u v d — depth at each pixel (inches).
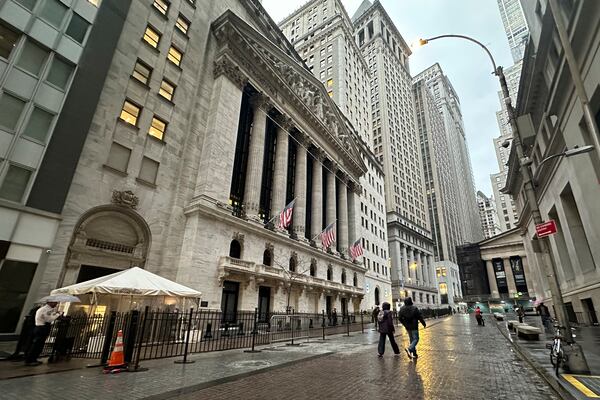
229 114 1067.9
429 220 4215.1
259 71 1279.5
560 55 685.9
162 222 818.2
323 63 2768.2
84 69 679.1
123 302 640.4
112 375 309.1
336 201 1913.1
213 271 863.7
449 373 311.9
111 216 713.0
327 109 1854.1
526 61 1019.9
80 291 423.5
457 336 708.0
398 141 3887.8
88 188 669.9
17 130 556.7
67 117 634.8
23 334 384.2
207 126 1023.0
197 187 933.8
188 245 835.4
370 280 2064.5
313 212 1551.4
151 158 824.3
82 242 642.2
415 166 4205.2
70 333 450.3
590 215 713.6
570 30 607.5
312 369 347.9
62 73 641.0
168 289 478.9
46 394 238.7
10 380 278.8
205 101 1045.2
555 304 310.5
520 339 577.6
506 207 6279.5
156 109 864.3
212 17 1178.6
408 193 3727.9
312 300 1307.8
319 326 1162.6
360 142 2468.0
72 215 631.2
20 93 567.8
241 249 997.8
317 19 3090.6
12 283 521.3
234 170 1158.3
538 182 1128.8
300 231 1347.2
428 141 4739.2
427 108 5012.3
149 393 246.1
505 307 3395.7
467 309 3560.5
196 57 1043.9
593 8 527.5
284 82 1381.6
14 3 577.9
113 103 756.0
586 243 866.1
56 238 595.2
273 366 358.3
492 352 454.9
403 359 401.7
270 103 1320.1
